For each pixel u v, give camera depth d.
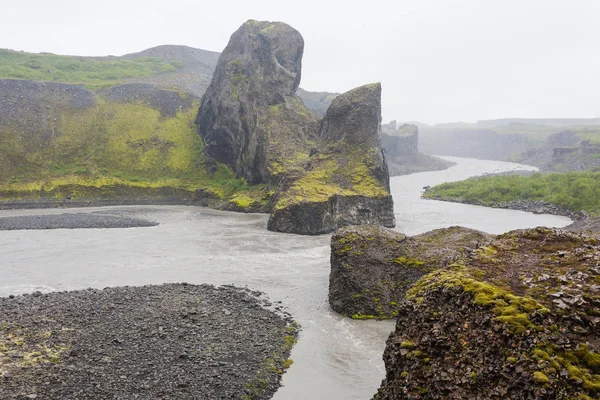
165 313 30.67
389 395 18.31
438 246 36.25
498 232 65.19
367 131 82.38
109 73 158.25
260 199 88.69
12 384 20.77
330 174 77.19
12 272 42.34
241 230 67.06
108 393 20.80
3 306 30.92
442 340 16.92
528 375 13.88
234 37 117.44
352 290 33.56
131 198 100.62
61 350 24.44
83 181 100.00
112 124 119.50
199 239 59.47
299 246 55.66
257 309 33.25
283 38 108.75
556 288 16.86
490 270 19.34
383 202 70.56
